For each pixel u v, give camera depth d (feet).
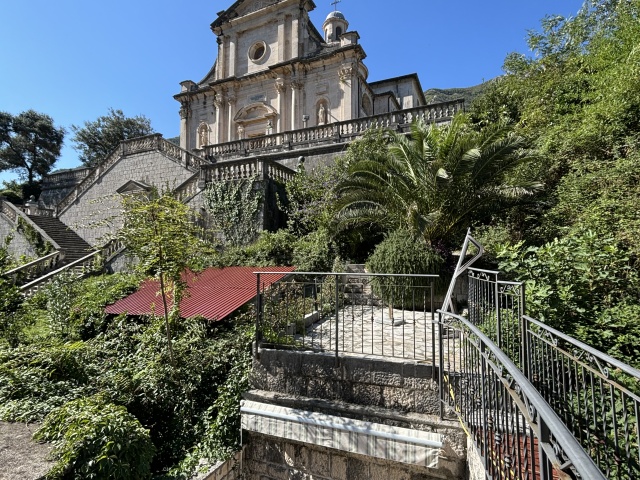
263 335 16.80
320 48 74.84
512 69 51.21
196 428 16.66
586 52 40.60
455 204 25.34
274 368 15.74
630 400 10.28
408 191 25.72
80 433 12.28
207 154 61.05
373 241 33.65
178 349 19.57
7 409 15.55
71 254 49.67
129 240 18.04
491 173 25.03
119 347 22.40
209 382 18.57
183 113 86.63
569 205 24.00
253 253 34.45
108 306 27.22
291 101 75.20
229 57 83.51
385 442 12.57
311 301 22.00
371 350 15.84
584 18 42.22
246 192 39.96
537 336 11.35
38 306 30.89
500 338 11.96
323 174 42.45
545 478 4.71
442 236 26.58
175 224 18.25
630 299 14.55
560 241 16.87
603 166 24.68
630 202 19.25
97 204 59.26
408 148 25.91
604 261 15.07
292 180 44.57
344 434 13.17
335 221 28.68
